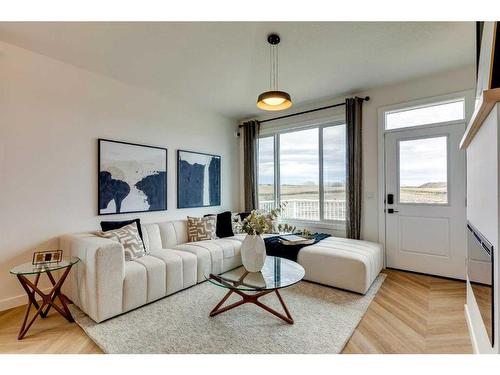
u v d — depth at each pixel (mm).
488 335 1298
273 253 3338
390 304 2475
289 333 1958
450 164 3166
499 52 1223
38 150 2639
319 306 2416
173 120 4000
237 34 2490
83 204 2959
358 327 2066
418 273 3369
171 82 3449
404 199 3488
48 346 1837
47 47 2559
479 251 1503
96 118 3096
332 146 4207
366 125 3781
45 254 2215
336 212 4168
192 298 2590
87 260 2211
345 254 2836
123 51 2689
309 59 2934
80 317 2213
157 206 3723
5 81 2451
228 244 3340
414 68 3109
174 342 1849
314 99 4121
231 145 5098
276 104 2738
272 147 4934
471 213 1802
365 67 3100
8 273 2445
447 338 1904
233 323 2107
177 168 4035
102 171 3119
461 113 3125
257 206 4910
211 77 3342
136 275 2355
